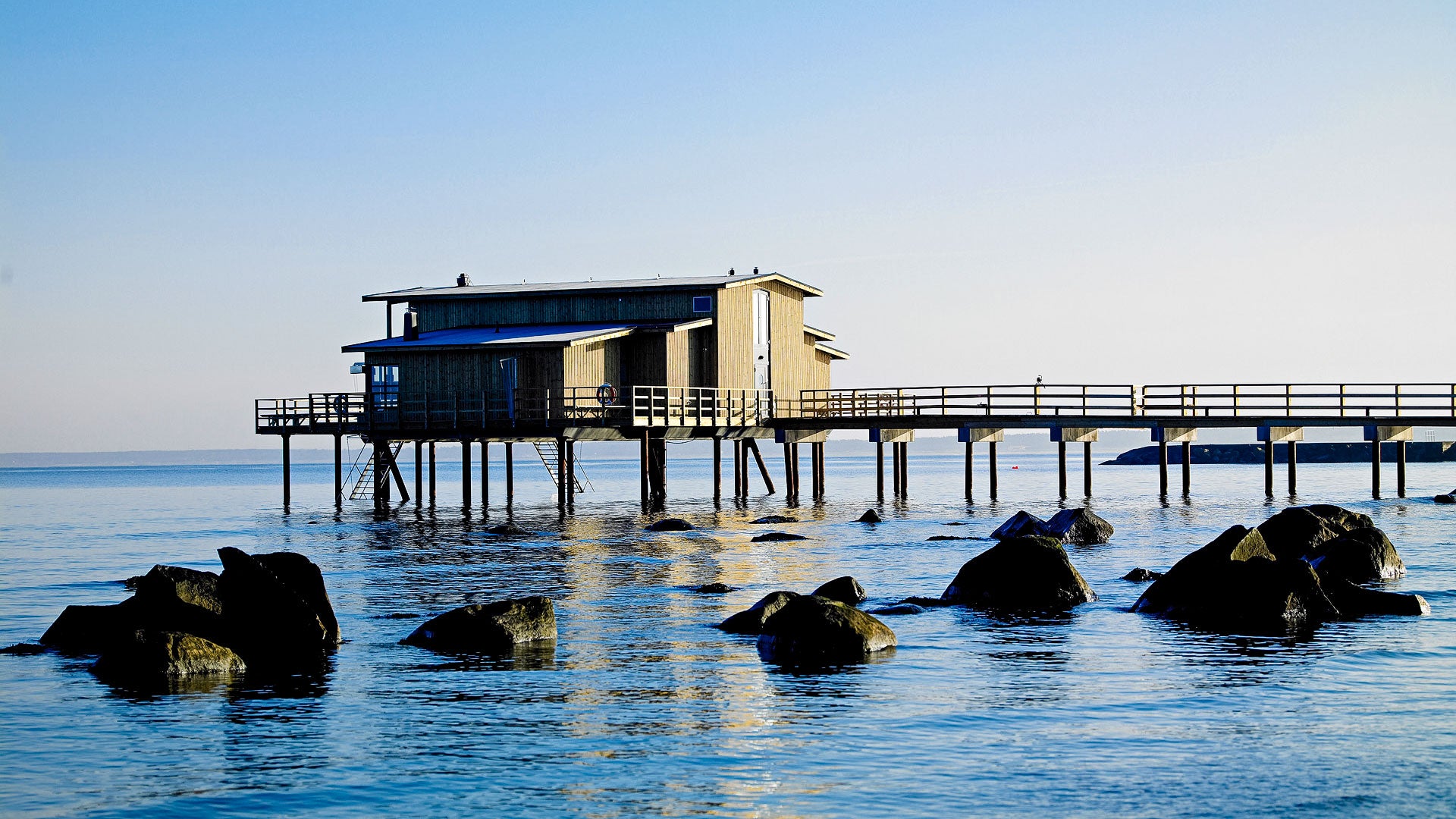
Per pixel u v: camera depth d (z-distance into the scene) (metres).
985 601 26.16
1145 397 53.88
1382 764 15.04
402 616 25.62
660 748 15.87
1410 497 56.00
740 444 65.12
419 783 14.65
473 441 52.06
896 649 21.67
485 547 38.75
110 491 107.50
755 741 16.12
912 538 40.53
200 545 43.06
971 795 14.04
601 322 55.31
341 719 17.42
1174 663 20.45
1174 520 46.59
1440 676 19.34
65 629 22.89
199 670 20.19
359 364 51.81
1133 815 13.44
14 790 14.64
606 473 151.25
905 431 58.09
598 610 26.03
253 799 14.24
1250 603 24.05
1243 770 14.84
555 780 14.69
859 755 15.52
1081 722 16.89
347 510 58.25
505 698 18.45
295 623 22.16
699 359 53.66
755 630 23.28
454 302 57.59
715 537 41.31
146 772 15.22
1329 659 20.59
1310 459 148.38
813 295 63.12
